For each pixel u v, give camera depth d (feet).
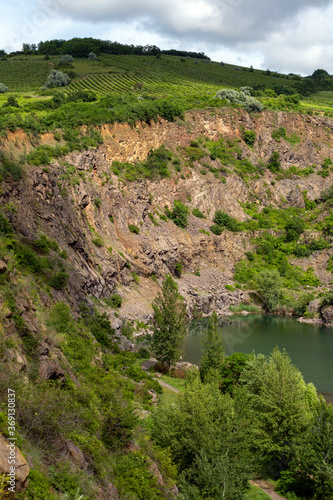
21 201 209.46
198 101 540.52
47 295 143.43
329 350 255.09
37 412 61.52
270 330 305.32
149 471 80.18
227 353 244.83
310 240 438.81
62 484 53.47
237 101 551.59
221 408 112.57
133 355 195.72
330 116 578.25
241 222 449.48
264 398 135.23
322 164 533.55
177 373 196.75
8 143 247.29
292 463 126.21
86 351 124.77
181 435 107.96
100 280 253.65
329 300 335.67
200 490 97.35
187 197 427.74
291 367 149.69
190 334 281.95
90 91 452.35
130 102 436.35
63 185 258.98
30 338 79.05
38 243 193.26
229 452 105.91
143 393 140.26
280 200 496.23
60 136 307.17
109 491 63.57
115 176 343.87
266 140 533.96
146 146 413.59
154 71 655.35
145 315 268.00
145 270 315.37
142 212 355.97
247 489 116.06
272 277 376.07
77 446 64.75
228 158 488.85
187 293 334.44
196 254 393.29
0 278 83.76
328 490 112.57
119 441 83.87
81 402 82.84
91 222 286.66
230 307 360.07
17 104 375.66
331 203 480.64
